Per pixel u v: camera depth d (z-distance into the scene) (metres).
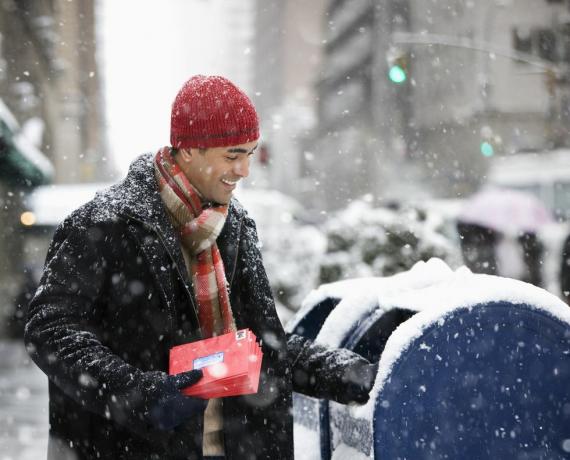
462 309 3.74
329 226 12.09
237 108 3.55
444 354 3.72
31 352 3.29
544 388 3.80
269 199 26.05
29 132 38.78
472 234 11.14
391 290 4.46
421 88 59.53
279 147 110.00
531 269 11.09
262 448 3.65
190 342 3.58
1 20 33.78
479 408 3.74
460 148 53.38
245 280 3.76
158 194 3.55
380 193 70.56
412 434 3.69
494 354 3.76
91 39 82.75
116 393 3.11
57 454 3.48
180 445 3.37
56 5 55.06
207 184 3.61
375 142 79.12
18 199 29.50
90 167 68.69
